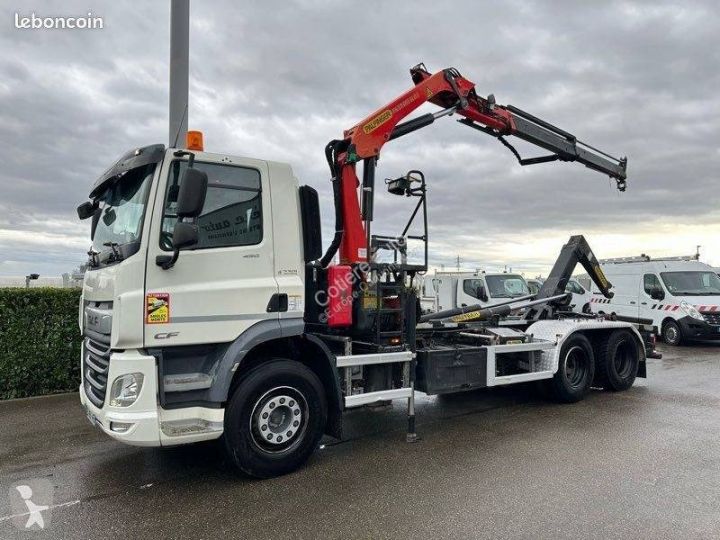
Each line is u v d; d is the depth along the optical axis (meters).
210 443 5.51
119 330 3.91
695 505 3.91
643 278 15.73
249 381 4.37
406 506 3.91
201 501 4.04
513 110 7.54
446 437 5.69
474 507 3.88
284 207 4.73
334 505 3.94
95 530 3.58
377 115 5.77
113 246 4.30
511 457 5.00
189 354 4.34
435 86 6.42
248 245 4.50
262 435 4.42
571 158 8.41
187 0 7.75
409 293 5.64
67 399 7.36
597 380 8.13
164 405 4.13
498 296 13.79
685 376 9.59
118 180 4.69
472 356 6.21
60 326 7.66
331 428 4.89
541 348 7.04
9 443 5.51
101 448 5.35
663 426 6.09
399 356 5.33
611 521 3.64
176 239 3.93
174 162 4.23
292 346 4.95
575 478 4.45
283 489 4.26
